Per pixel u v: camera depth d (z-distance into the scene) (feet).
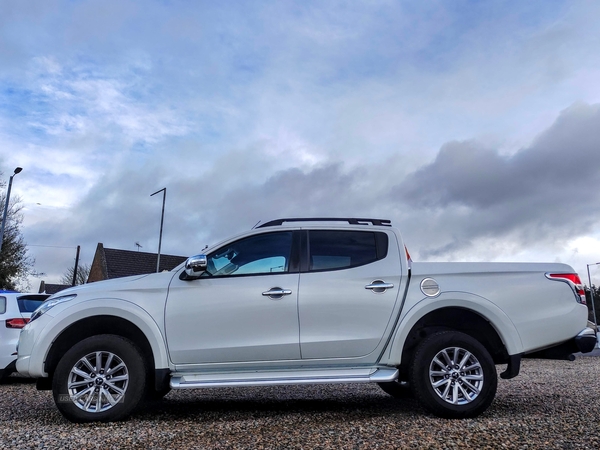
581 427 13.37
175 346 15.14
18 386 26.32
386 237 16.52
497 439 12.28
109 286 15.76
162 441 12.44
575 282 16.10
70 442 12.43
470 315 16.05
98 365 14.84
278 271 15.97
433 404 14.67
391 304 15.57
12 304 27.07
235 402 18.94
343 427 13.79
